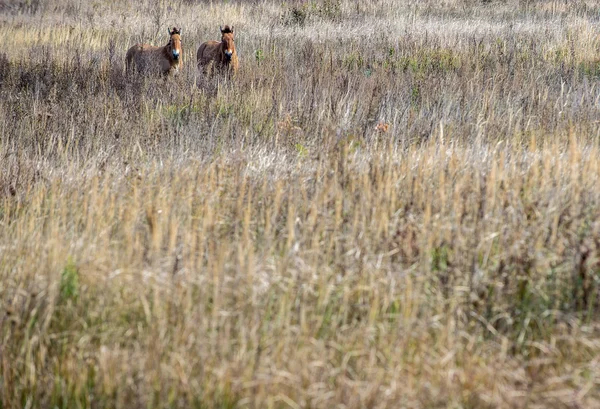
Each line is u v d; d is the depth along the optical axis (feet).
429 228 71.82
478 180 79.71
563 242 68.18
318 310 63.26
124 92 147.54
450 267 66.69
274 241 74.49
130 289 66.03
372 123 121.08
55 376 62.08
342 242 72.69
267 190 84.23
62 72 166.40
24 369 63.41
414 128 118.52
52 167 102.53
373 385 54.95
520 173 81.92
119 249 73.67
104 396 58.70
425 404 54.80
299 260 67.36
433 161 87.71
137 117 126.41
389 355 58.29
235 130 121.49
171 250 69.31
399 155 93.71
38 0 340.80
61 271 68.03
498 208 73.26
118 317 64.34
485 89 138.82
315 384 55.47
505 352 58.65
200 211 80.64
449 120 121.90
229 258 70.64
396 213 73.92
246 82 152.66
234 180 86.94
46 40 238.27
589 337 59.82
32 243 74.23
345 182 83.05
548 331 61.21
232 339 61.11
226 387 56.39
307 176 89.76
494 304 64.03
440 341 58.90
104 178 92.79
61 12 313.94
